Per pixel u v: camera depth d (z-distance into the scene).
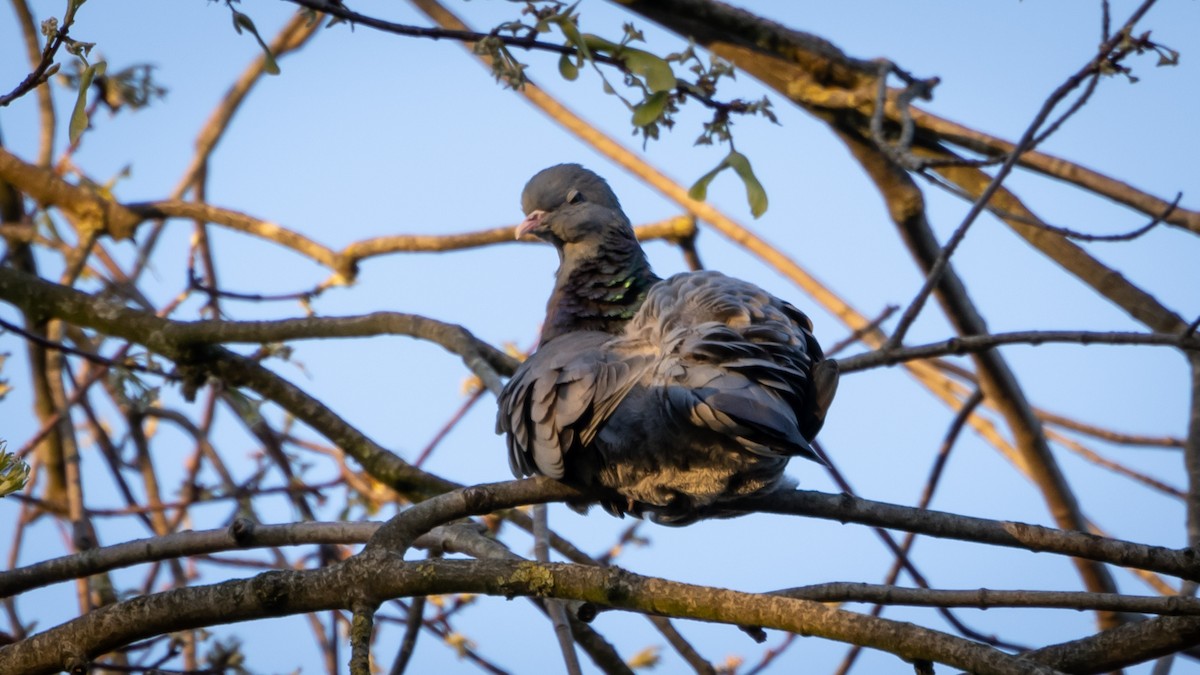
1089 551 8.23
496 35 9.64
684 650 10.92
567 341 9.63
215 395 15.47
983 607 8.35
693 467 8.68
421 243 14.34
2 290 13.26
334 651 13.01
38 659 8.15
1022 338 11.24
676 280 9.22
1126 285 12.98
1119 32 10.10
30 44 15.09
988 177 13.23
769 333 8.45
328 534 8.91
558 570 7.79
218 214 14.41
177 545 9.02
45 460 15.16
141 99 12.62
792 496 8.76
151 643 12.47
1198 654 11.90
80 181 15.04
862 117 13.16
